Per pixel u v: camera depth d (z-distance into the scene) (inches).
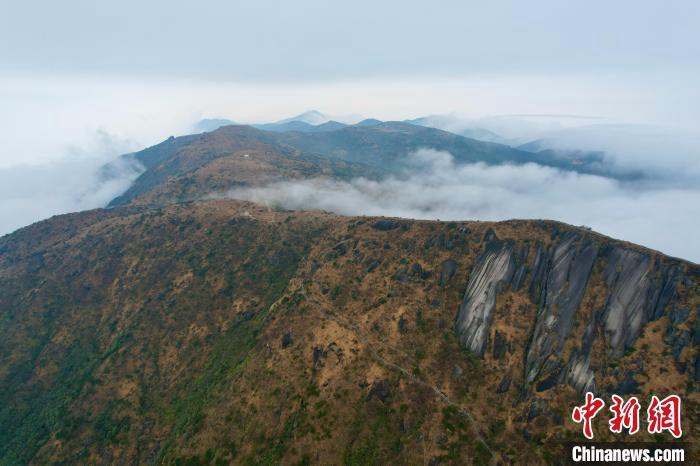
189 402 5935.0
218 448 4884.4
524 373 4753.9
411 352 5334.6
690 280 4407.0
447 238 6481.3
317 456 4510.3
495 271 5595.5
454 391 4827.8
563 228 5556.1
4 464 5880.9
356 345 5492.1
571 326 4741.6
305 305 6358.3
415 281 6151.6
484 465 4050.2
